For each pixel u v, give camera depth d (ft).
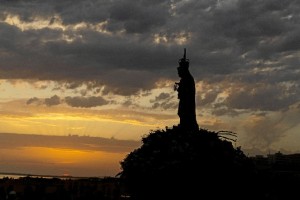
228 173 91.20
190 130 97.60
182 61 108.99
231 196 92.22
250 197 94.07
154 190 92.48
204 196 90.94
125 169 95.96
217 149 92.32
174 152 91.56
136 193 95.81
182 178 89.76
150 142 96.84
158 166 91.15
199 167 89.66
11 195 131.23
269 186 98.53
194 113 106.01
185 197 90.79
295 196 120.37
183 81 107.34
